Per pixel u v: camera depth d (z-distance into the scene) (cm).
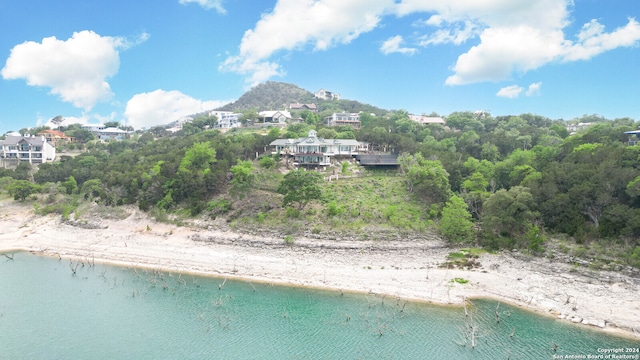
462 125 16888
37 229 9119
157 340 4794
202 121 19288
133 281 6506
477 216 8444
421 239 7544
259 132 15775
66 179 12094
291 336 4853
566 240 6844
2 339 4819
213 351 4559
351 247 7331
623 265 5988
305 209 8394
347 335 4862
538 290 5875
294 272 6681
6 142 14475
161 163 10525
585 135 9775
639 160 7325
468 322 5128
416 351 4528
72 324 5169
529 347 4578
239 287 6231
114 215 9362
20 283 6456
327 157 10756
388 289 6056
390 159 10894
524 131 14212
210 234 8156
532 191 7588
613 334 4816
